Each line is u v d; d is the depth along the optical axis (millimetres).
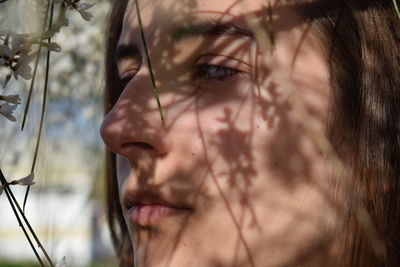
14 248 2457
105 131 411
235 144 401
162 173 403
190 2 417
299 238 401
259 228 396
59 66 810
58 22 358
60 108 804
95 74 742
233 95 407
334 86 422
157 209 406
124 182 430
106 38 571
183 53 415
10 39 367
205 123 404
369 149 428
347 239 413
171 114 407
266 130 401
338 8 438
